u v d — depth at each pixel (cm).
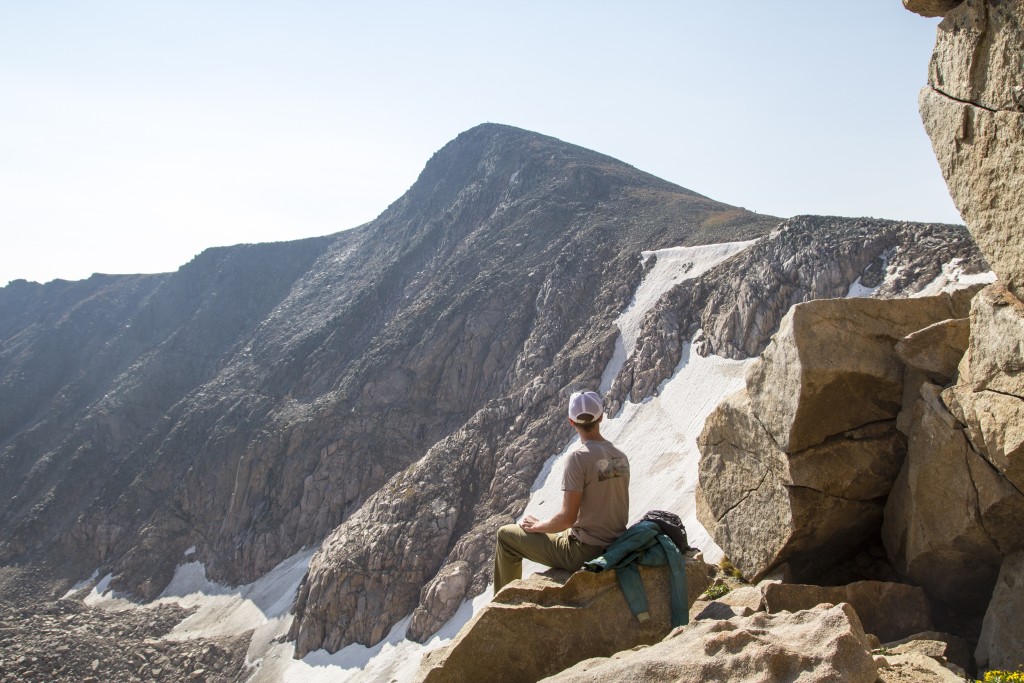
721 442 1199
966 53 776
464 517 7444
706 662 518
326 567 7125
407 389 10281
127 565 9406
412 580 6850
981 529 880
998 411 792
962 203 819
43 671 6731
